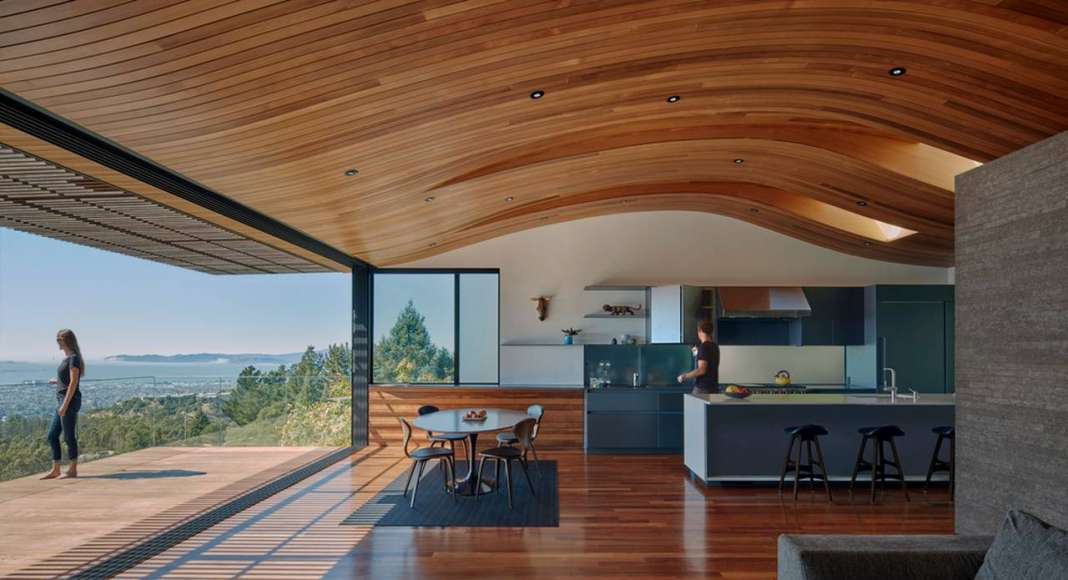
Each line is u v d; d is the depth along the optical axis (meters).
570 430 8.61
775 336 9.18
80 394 6.86
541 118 4.49
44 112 3.11
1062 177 3.00
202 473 6.92
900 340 8.53
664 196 7.99
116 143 3.58
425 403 8.76
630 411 8.36
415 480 6.65
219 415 8.59
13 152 3.71
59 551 4.37
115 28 2.42
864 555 2.56
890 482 6.48
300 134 3.80
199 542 4.59
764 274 9.16
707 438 6.39
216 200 4.91
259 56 2.83
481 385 9.20
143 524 5.00
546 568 4.10
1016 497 3.27
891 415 6.50
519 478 6.77
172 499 5.79
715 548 4.50
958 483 3.75
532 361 9.15
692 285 9.15
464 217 7.17
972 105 4.40
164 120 3.29
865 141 5.80
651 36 3.39
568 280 9.20
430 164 4.99
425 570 4.06
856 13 3.29
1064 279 2.98
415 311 9.30
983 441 3.53
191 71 2.84
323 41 2.82
